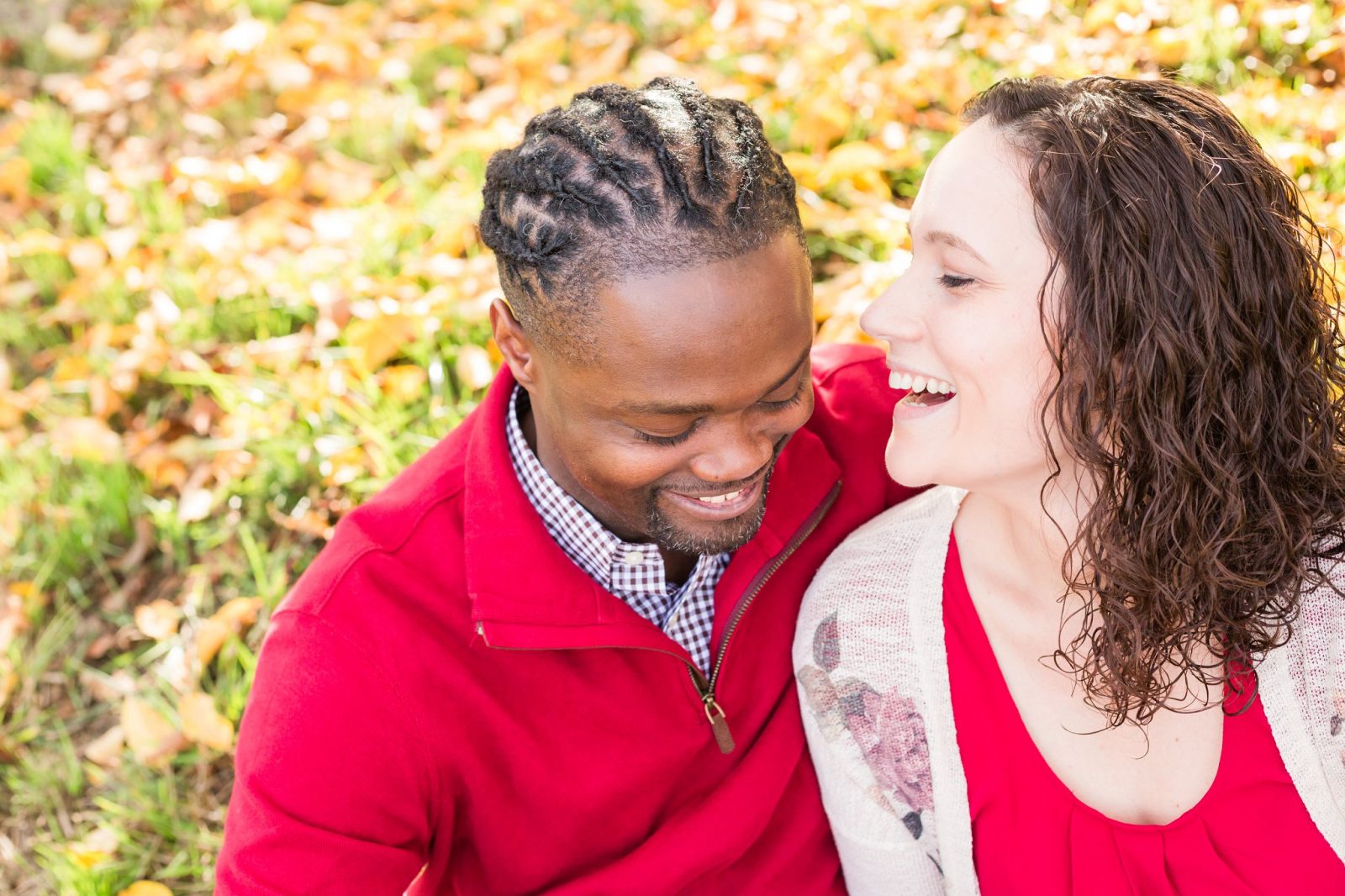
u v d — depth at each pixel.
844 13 3.25
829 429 1.67
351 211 3.12
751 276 1.16
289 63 3.71
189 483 2.68
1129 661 1.34
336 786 1.41
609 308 1.16
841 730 1.54
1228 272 1.22
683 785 1.57
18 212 3.52
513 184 1.23
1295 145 2.42
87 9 4.31
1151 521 1.28
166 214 3.29
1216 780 1.44
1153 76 2.76
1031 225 1.19
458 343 2.74
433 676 1.42
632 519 1.39
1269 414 1.31
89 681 2.48
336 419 2.65
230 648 2.40
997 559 1.45
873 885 1.61
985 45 3.00
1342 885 1.45
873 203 2.74
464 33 3.69
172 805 2.20
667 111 1.20
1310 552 1.38
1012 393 1.25
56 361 3.10
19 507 2.74
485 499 1.44
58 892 2.18
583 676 1.47
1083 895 1.47
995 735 1.48
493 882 1.59
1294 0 2.75
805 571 1.63
